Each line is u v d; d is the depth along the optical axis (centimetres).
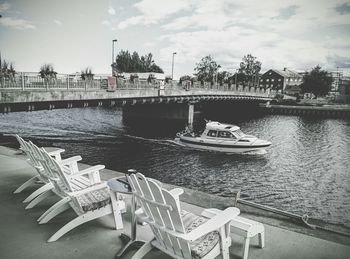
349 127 4003
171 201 230
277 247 325
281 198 1820
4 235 356
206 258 242
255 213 415
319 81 4516
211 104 5647
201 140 2652
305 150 2884
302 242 336
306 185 2030
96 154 2522
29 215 415
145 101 2988
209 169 2227
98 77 2286
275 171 2275
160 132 3741
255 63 8050
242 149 2497
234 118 4984
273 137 3488
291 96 5519
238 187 1950
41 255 312
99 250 323
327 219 1559
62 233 345
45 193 438
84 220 351
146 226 379
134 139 3206
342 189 1966
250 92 4966
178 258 249
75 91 1995
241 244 334
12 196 488
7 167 657
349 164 2480
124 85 2575
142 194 268
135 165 2250
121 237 349
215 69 8512
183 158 2459
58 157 501
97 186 356
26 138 2912
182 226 231
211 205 436
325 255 308
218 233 258
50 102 1989
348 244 332
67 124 4231
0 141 2603
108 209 369
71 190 353
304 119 4709
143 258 306
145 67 10288
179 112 4309
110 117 5512
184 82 3553
